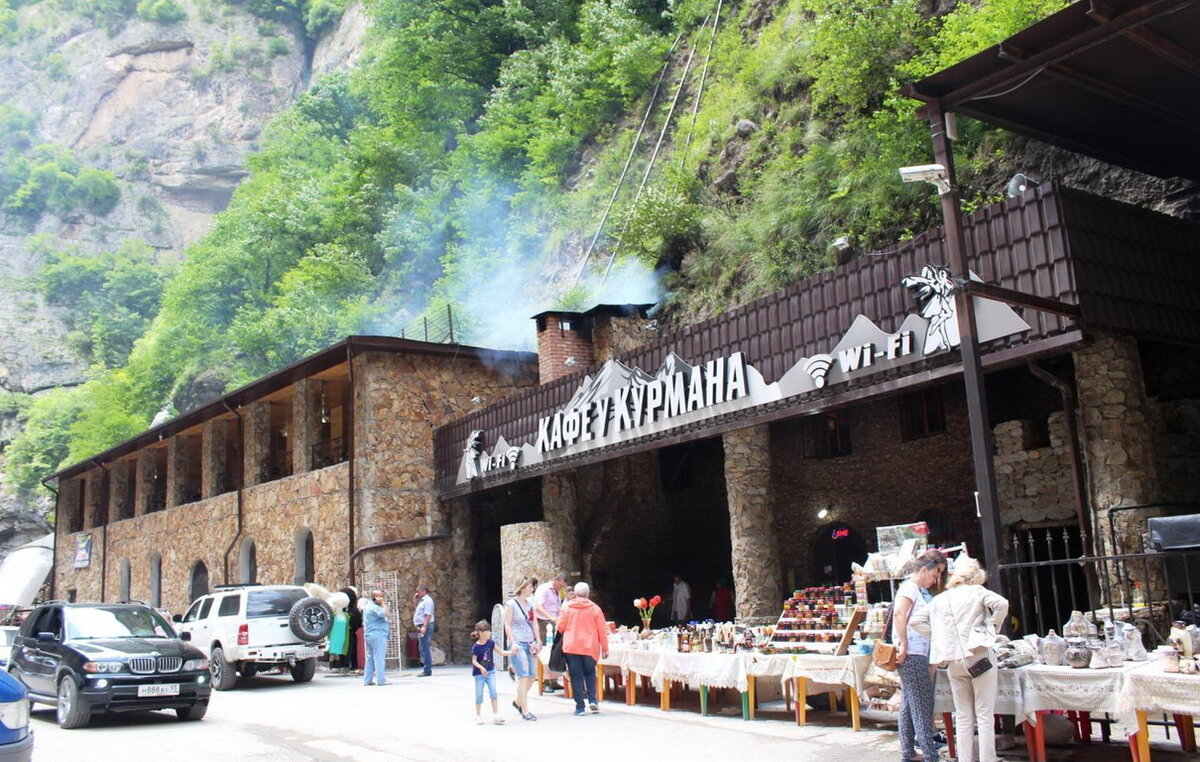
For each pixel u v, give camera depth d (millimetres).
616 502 21734
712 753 9273
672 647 12609
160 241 95375
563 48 40156
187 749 10586
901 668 8133
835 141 22766
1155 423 12375
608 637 14039
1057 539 14039
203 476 30609
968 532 16609
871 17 21703
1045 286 10719
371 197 45719
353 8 99438
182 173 98438
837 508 18812
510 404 20438
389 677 19203
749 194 25625
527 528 20594
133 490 38125
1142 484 10797
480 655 12102
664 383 15883
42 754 10383
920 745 7977
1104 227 11047
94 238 93750
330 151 57281
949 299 11391
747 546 14969
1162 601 10578
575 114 36938
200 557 29484
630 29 36812
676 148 30594
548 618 13969
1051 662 8273
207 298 52312
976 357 9953
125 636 13828
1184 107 11562
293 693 16750
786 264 22016
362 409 22953
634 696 13117
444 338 32188
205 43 104688
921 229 19375
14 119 102125
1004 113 11539
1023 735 9562
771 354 14008
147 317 84562
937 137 10773
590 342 23688
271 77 102562
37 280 86000
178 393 50531
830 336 13109
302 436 25391
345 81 61844
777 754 9094
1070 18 9352
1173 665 7449
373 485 22453
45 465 60531
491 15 46406
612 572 21703
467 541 23094
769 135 26312
